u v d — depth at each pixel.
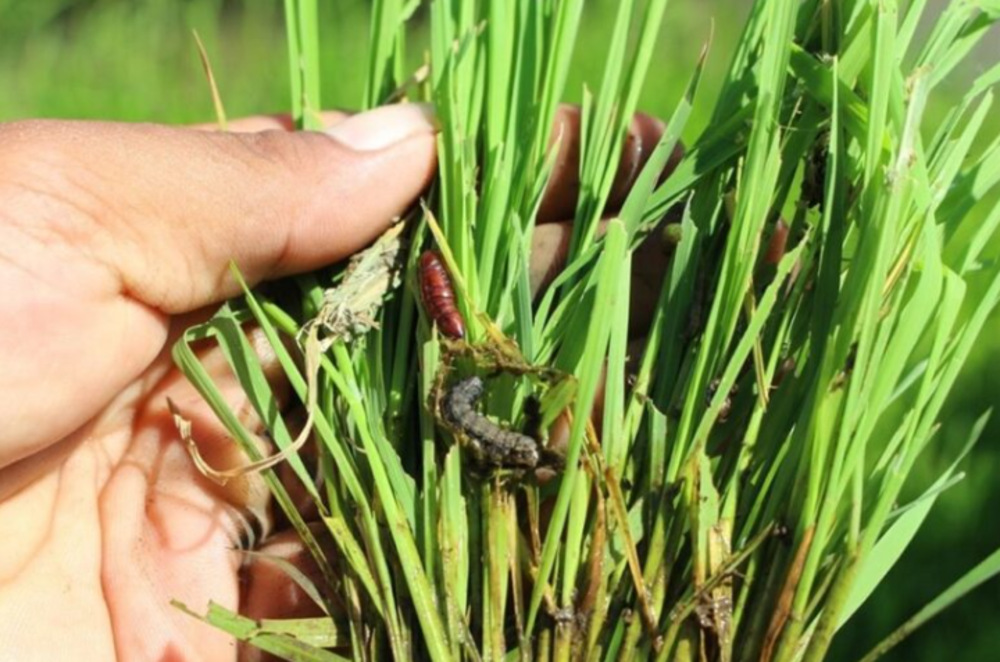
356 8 0.66
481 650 0.32
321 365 0.33
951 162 0.31
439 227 0.34
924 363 0.32
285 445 0.32
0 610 0.35
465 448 0.32
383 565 0.32
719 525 0.32
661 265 0.36
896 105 0.30
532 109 0.33
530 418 0.32
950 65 0.32
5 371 0.34
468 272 0.32
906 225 0.30
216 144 0.34
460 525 0.32
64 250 0.34
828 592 0.31
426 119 0.35
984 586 0.45
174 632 0.36
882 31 0.30
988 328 0.50
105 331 0.34
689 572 0.32
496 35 0.33
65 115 0.63
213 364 0.36
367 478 0.32
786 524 0.31
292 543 0.36
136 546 0.36
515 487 0.32
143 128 0.34
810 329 0.32
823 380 0.30
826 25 0.32
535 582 0.31
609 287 0.30
